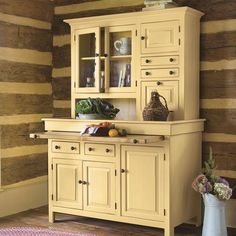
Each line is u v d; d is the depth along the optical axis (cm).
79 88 500
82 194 461
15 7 513
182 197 438
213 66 463
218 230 409
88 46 498
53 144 475
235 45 453
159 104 438
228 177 458
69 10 546
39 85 542
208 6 463
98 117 466
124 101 500
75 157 462
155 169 423
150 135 425
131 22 467
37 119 540
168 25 447
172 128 418
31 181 534
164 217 421
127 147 435
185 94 445
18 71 518
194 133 455
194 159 456
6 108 506
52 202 477
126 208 438
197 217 465
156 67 456
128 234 441
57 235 437
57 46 555
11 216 500
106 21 480
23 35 523
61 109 553
